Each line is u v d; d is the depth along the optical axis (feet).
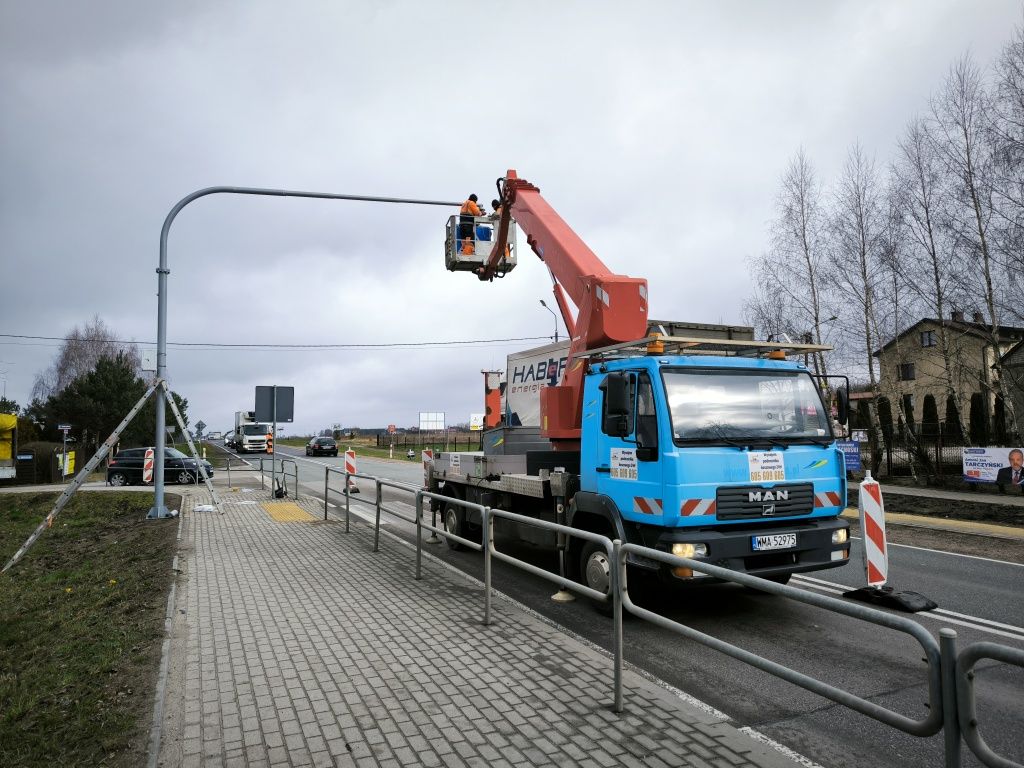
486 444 32.60
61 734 12.15
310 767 10.72
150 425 137.28
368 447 197.26
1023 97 59.62
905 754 11.80
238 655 16.12
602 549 21.38
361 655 16.14
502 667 15.28
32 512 57.67
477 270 35.63
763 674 15.80
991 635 18.84
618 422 19.61
